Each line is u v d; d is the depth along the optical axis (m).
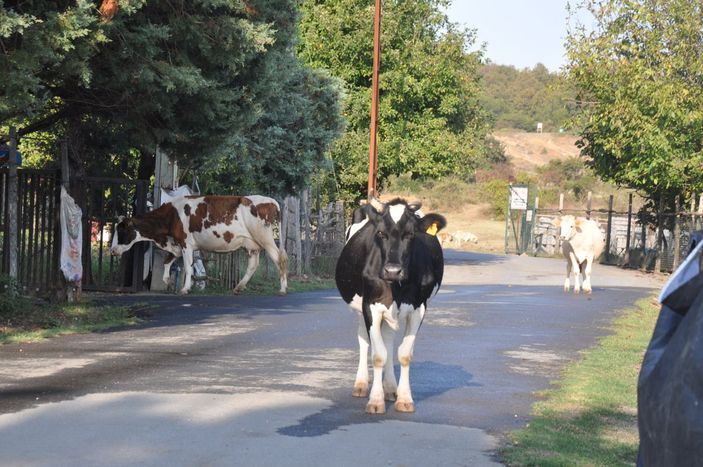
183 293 21.67
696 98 29.91
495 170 113.00
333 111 27.97
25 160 24.11
